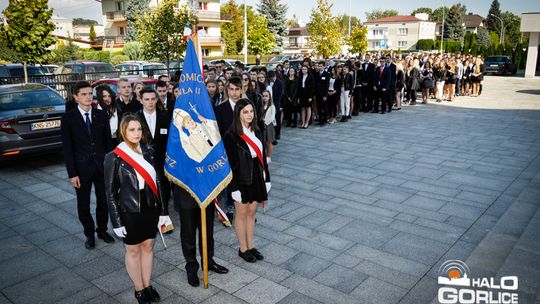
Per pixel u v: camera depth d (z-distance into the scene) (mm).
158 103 5746
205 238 4184
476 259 4637
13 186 7574
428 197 6664
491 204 6355
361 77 14133
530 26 30562
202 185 4176
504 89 23062
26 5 14359
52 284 4406
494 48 49531
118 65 20844
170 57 17297
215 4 47500
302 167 8422
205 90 4332
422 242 5156
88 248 5184
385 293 4098
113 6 47719
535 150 9492
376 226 5633
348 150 9719
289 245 5129
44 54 15117
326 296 4059
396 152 9469
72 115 4961
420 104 17156
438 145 10062
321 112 12586
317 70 12898
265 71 10266
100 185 5207
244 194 4496
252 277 4430
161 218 4004
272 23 53625
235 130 4441
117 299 4121
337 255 4863
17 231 5734
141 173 3719
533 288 3818
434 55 20766
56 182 7785
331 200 6605
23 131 7980
